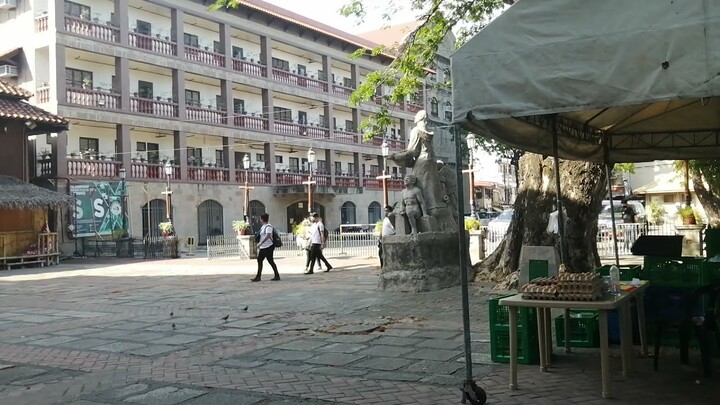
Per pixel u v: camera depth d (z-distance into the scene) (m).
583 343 7.27
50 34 29.25
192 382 6.47
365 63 48.94
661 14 4.58
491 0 13.06
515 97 5.10
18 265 24.78
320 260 21.31
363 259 24.38
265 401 5.70
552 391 5.63
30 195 25.05
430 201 13.78
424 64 13.12
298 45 42.97
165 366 7.26
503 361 6.74
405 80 13.05
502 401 5.40
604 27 4.78
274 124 41.22
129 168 32.28
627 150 9.51
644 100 4.59
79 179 29.97
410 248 13.05
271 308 11.62
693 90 4.43
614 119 8.55
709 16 4.41
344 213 47.66
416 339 8.20
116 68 31.94
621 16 4.72
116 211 30.50
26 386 6.58
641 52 4.62
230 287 15.62
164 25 35.97
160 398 5.91
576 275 5.77
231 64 38.00
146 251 29.17
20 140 27.05
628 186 41.47
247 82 39.00
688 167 18.55
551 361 6.65
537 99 5.01
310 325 9.62
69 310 12.39
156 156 35.25
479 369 6.52
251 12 39.03
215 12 37.03
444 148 51.16
